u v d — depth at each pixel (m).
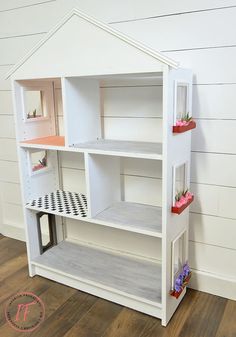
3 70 2.12
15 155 2.25
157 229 1.46
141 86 1.70
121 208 1.75
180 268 1.62
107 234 2.00
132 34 1.64
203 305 1.64
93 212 1.62
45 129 1.89
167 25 1.55
